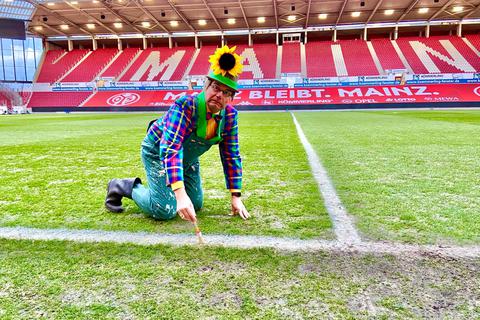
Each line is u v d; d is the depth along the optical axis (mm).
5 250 1580
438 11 26156
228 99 1607
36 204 2389
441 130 7852
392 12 26391
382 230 1783
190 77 29297
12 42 33594
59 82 30438
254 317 1044
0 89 29953
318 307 1097
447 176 3105
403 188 2684
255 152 4953
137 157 4680
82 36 33031
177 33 32375
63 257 1500
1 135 8461
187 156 1840
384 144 5500
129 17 27062
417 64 27797
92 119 16922
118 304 1126
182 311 1080
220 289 1215
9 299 1164
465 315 1054
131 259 1471
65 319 1049
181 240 1675
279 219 1993
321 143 5789
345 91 27047
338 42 31094
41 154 5059
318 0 23375
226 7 24781
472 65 27016
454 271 1343
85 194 2678
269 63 30062
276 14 25953
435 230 1771
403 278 1290
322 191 2656
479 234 1710
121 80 30047
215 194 2639
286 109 25828
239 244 1618
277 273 1333
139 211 2193
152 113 25328
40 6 24078
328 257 1473
